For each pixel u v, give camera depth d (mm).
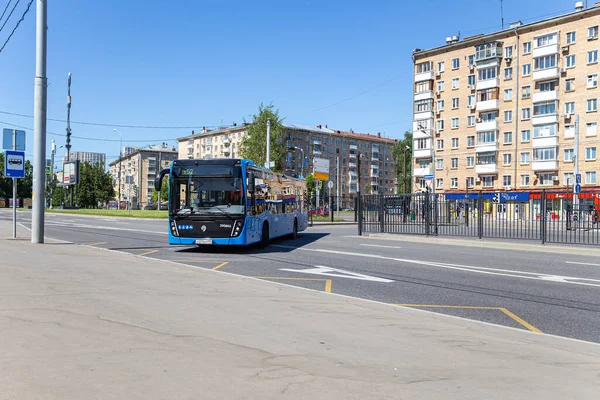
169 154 140625
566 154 56000
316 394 3570
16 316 5715
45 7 14812
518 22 60938
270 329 5562
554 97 56531
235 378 3855
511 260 14000
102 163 105688
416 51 69438
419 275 10953
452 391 3752
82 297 7027
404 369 4266
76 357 4262
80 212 54250
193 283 8781
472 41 63906
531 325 6570
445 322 6246
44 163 15227
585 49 54875
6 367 3961
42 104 15031
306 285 9422
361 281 10008
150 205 106375
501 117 61531
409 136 89438
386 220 22891
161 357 4336
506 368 4395
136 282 8656
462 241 19359
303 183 23875
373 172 126625
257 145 72250
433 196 21328
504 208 19328
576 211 17547
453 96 65938
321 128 119562
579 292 9047
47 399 3336
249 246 17578
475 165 63625
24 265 10273
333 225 38312
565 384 3982
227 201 14734
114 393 3471
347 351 4777
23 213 53781
